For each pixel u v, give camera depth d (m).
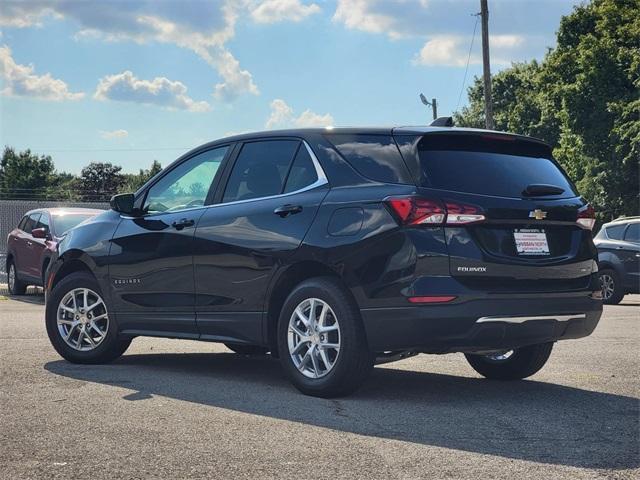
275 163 6.40
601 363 7.52
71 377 6.53
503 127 61.53
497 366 6.65
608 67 37.31
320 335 5.79
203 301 6.58
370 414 5.21
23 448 4.31
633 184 37.19
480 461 4.12
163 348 8.66
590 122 37.66
